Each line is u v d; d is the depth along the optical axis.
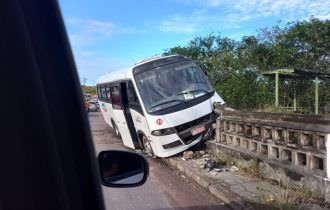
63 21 2.17
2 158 1.92
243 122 10.79
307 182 7.91
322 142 7.66
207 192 9.09
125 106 14.95
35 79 2.00
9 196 1.95
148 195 8.95
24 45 1.94
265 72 19.44
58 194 2.13
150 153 13.45
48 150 2.07
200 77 13.39
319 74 19.17
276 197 7.59
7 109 1.91
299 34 25.88
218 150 12.05
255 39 26.84
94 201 2.47
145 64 13.30
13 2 1.91
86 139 2.39
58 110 2.15
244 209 7.40
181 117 12.59
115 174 3.28
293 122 8.62
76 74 2.29
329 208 7.06
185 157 12.39
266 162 9.43
